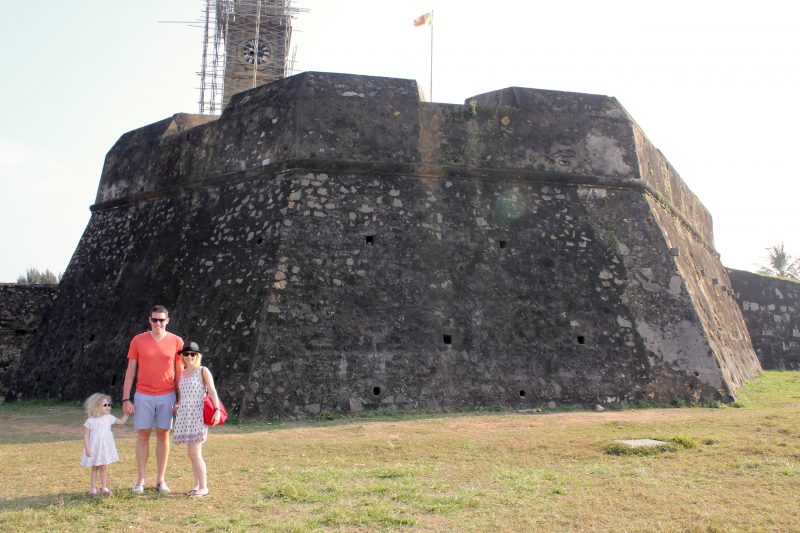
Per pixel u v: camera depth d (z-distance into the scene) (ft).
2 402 51.26
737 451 22.79
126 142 55.31
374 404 36.55
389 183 42.06
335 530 15.67
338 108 42.63
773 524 15.39
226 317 39.73
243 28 97.45
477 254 41.34
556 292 41.09
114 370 45.03
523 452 24.14
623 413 35.45
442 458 23.47
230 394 36.29
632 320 41.16
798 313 77.05
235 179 44.91
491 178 43.45
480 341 39.01
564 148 44.96
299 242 39.60
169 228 48.08
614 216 44.45
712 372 40.47
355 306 38.52
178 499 18.25
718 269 72.43
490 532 15.37
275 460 23.38
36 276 141.38
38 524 16.05
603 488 18.76
